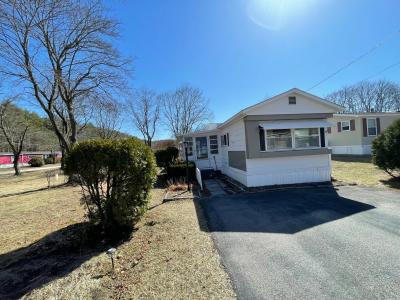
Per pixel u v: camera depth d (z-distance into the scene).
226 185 12.53
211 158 17.73
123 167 5.34
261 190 10.52
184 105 44.12
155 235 5.50
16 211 9.01
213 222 6.45
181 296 3.27
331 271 3.72
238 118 12.03
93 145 5.37
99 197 5.57
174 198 9.59
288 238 5.11
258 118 10.91
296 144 11.27
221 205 8.37
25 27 14.38
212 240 5.17
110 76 16.94
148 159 5.94
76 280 3.77
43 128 37.41
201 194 10.43
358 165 15.86
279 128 10.82
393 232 5.06
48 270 4.15
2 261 4.64
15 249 5.24
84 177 5.40
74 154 5.41
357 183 10.59
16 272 4.14
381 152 10.84
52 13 14.70
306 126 11.00
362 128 21.67
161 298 3.24
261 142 10.97
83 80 16.92
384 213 6.35
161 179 14.90
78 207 8.90
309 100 11.27
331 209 7.03
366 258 4.04
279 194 9.61
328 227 5.59
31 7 14.16
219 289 3.39
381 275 3.53
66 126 19.59
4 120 27.78
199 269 3.95
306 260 4.11
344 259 4.05
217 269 3.94
